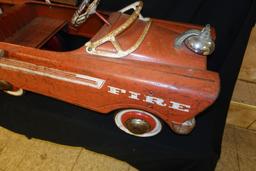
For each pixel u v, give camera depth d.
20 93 1.13
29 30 1.24
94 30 1.31
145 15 1.23
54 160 1.28
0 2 1.37
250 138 1.47
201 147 0.98
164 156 1.02
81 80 0.87
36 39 1.19
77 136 1.16
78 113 1.09
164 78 0.79
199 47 0.81
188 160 0.98
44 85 0.97
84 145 1.21
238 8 1.00
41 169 1.24
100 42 0.85
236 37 0.99
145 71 0.81
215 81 0.78
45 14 1.33
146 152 1.03
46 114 1.09
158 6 1.18
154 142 1.00
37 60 0.90
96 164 1.28
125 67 0.82
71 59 0.86
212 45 0.82
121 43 0.86
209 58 1.18
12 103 1.12
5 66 0.96
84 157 1.30
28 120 1.18
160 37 0.89
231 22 1.05
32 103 1.13
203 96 0.76
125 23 0.87
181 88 0.77
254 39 1.16
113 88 0.84
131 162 1.16
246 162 1.34
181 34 0.86
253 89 1.36
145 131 0.98
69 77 0.88
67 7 1.25
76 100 0.96
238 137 1.47
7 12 1.19
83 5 0.89
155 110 0.85
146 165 1.13
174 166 1.06
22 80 1.00
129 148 1.06
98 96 0.89
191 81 0.78
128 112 0.94
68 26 1.34
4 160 1.27
